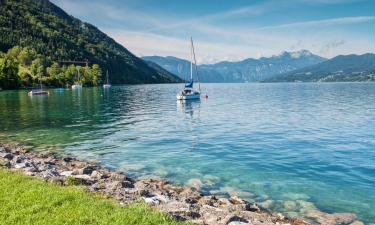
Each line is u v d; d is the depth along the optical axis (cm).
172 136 4406
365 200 2125
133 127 5219
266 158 3219
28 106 9038
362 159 3134
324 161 3084
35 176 2059
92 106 9188
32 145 3794
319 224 1766
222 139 4175
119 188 1988
